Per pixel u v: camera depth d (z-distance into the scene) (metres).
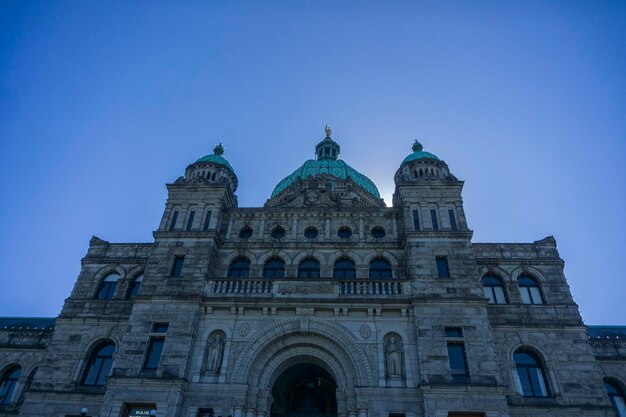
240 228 30.06
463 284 25.38
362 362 23.30
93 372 27.27
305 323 24.52
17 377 31.06
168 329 24.38
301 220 30.22
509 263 29.72
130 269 31.06
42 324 37.53
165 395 22.20
